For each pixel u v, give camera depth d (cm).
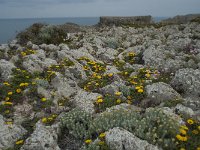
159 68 1445
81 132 849
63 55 1566
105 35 2448
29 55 1505
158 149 730
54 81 1229
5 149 832
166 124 792
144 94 1098
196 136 802
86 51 1802
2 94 1130
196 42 1880
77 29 3061
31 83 1194
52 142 810
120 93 1070
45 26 2170
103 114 889
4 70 1281
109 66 1490
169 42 1931
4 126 908
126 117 854
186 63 1423
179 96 1066
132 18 3453
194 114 908
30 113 1046
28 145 791
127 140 747
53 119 964
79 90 1209
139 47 1862
